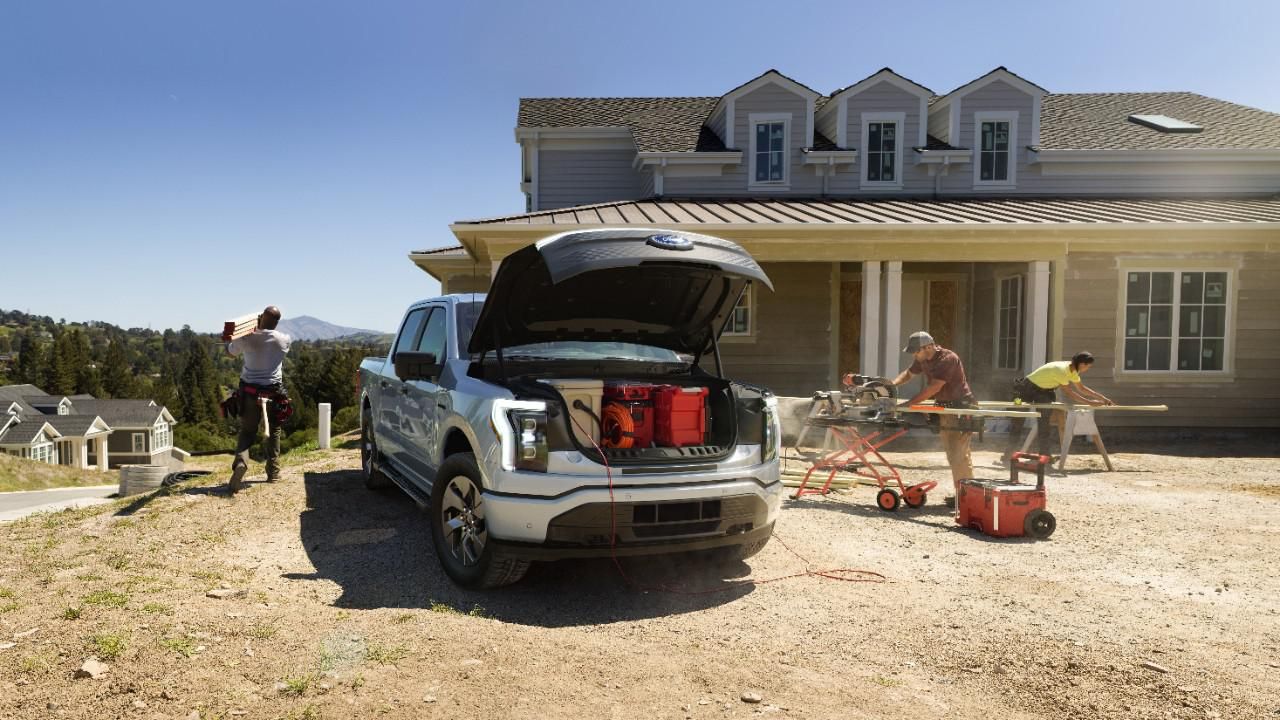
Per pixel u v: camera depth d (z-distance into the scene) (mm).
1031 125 15281
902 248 11352
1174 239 11594
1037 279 11461
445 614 3615
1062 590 4320
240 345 6789
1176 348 11867
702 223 11117
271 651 3010
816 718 2658
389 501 6504
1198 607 4035
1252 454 10266
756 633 3580
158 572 4293
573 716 2584
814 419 6867
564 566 4660
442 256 13500
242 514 5953
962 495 5922
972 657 3275
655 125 16984
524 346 5184
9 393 59531
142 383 118625
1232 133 16109
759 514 4328
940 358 6684
